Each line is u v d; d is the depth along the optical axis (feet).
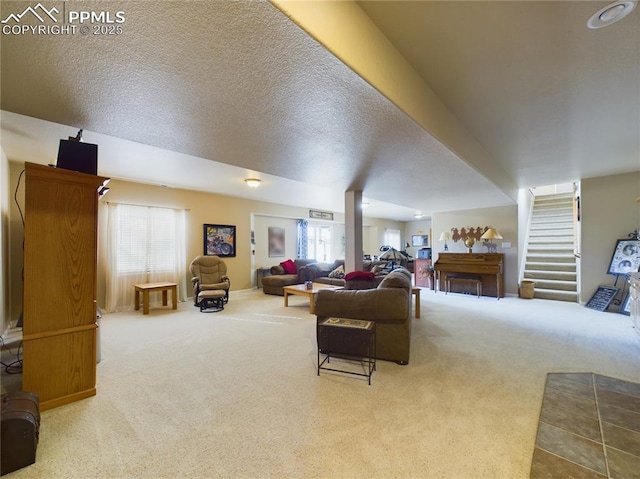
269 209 25.38
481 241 22.18
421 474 4.58
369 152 9.07
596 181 16.69
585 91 7.48
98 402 6.77
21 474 4.61
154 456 5.00
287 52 4.39
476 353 9.80
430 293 22.41
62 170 6.80
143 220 17.79
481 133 10.30
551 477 4.51
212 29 3.89
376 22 5.29
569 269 20.70
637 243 15.19
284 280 21.76
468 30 5.43
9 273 12.62
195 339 11.35
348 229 15.48
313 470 4.68
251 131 7.48
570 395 7.00
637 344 10.66
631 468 4.69
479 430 5.68
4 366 9.02
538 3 4.75
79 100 5.87
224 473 4.63
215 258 19.90
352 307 9.16
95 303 7.25
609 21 5.08
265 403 6.68
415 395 7.02
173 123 7.00
